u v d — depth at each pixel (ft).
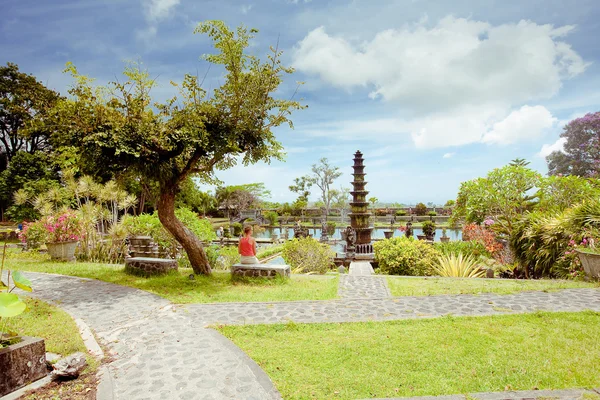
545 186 40.01
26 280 11.59
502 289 20.93
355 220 59.57
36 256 37.86
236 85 25.44
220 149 25.89
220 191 141.38
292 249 40.55
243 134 27.32
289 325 15.57
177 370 11.46
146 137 23.13
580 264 24.06
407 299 19.67
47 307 18.61
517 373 10.39
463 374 10.53
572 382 9.79
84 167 25.38
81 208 39.04
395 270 35.58
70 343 13.56
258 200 148.77
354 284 24.88
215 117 26.25
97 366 11.81
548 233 27.81
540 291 19.97
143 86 24.16
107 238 41.88
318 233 107.14
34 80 80.07
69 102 22.43
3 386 9.95
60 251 35.45
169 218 27.22
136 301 20.12
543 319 15.11
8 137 87.10
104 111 22.74
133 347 13.44
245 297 21.27
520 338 13.05
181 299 20.67
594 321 14.58
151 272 28.07
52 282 25.07
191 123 24.09
